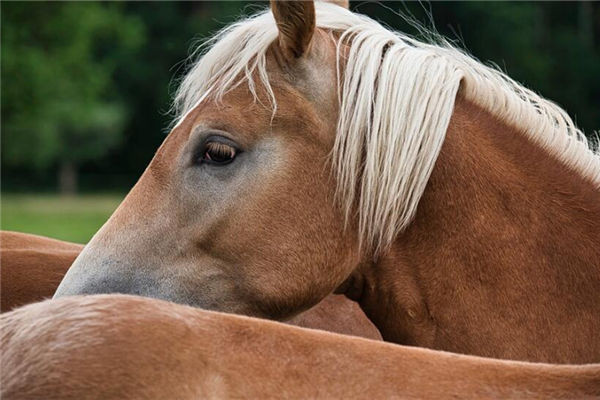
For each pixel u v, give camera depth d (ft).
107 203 171.22
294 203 14.97
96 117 195.21
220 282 15.12
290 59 15.10
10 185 216.13
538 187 15.49
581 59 206.18
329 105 15.11
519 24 199.21
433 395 9.53
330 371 9.69
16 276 19.35
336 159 15.07
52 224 108.99
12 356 9.93
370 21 16.38
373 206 15.07
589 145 17.39
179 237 15.01
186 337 9.76
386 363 9.78
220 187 14.98
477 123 15.83
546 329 14.94
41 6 114.73
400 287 15.56
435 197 15.30
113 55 217.77
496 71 16.81
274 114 14.90
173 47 219.20
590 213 15.44
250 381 9.57
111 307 9.97
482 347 15.08
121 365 9.55
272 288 14.99
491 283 15.15
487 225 15.24
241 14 19.56
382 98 14.98
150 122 224.33
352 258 15.37
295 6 14.66
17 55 112.68
